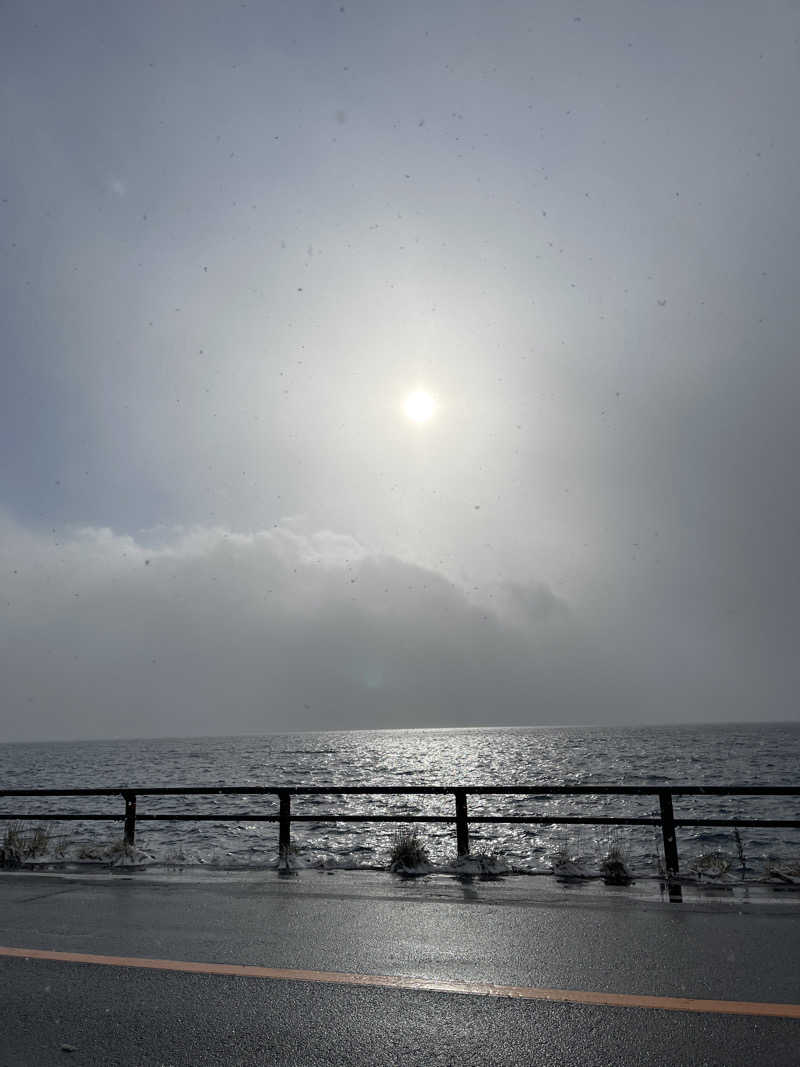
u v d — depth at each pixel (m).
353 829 21.33
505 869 8.75
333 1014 4.41
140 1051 3.96
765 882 7.94
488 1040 4.02
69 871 9.29
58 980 5.05
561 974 5.04
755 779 40.16
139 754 126.25
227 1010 4.49
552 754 88.00
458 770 59.19
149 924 6.56
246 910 7.05
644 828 20.44
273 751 129.88
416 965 5.27
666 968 5.13
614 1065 3.72
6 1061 3.87
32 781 51.34
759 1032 4.07
